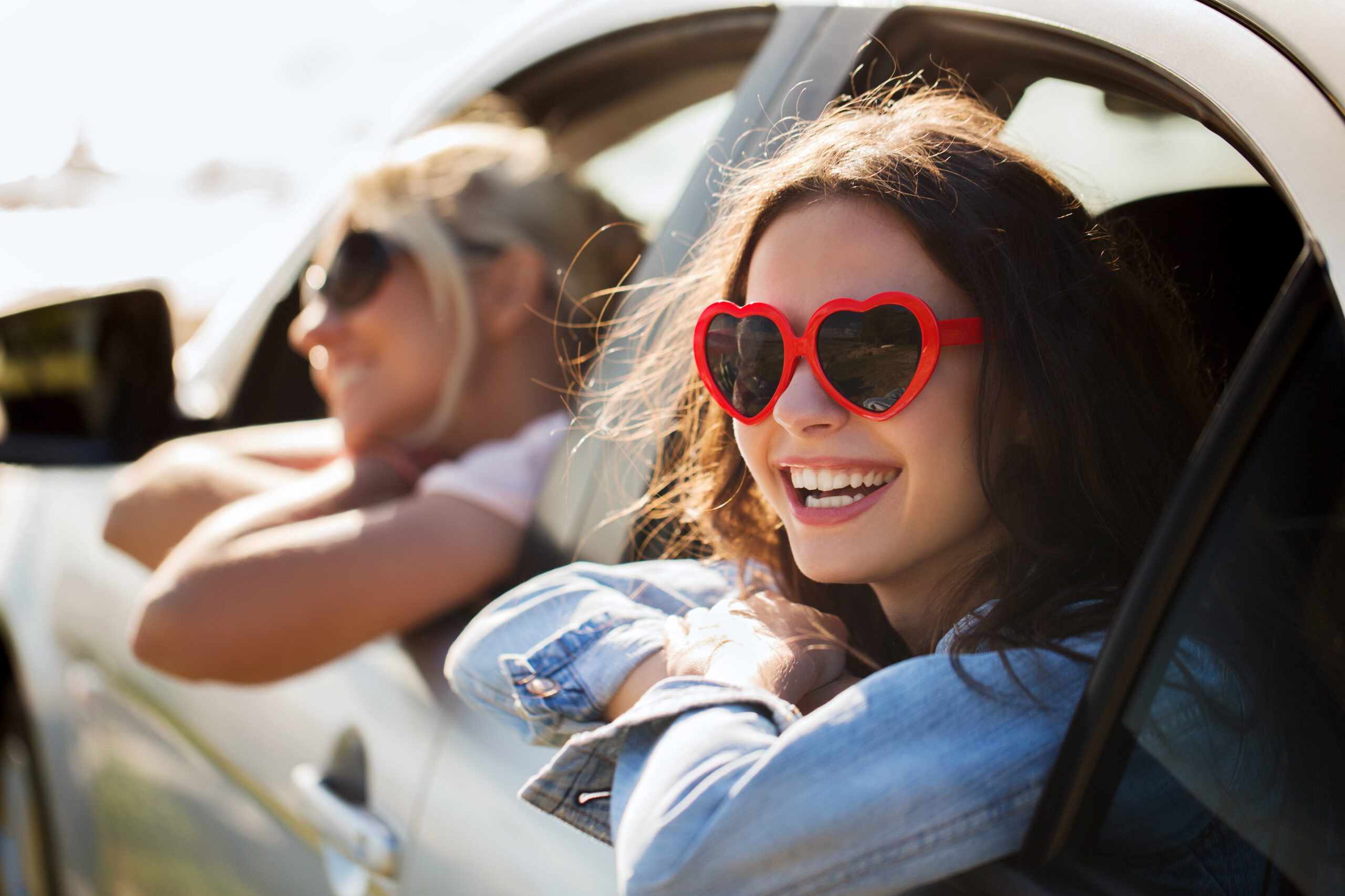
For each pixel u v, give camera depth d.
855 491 0.69
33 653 1.81
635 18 1.45
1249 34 0.67
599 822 0.76
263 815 1.23
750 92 1.07
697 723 0.68
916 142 0.70
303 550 1.21
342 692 1.17
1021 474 0.66
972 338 0.65
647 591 0.90
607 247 1.52
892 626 0.73
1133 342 0.70
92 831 1.65
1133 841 0.60
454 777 0.99
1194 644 0.61
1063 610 0.65
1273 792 0.59
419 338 1.48
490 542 1.20
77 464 1.83
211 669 1.20
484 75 1.72
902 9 0.94
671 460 0.95
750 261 0.75
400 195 1.51
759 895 0.62
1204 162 0.81
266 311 1.96
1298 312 0.60
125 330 1.83
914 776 0.61
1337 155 0.60
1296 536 0.60
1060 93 0.86
